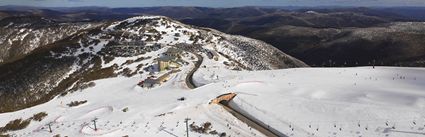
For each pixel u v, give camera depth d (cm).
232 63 13050
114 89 9069
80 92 9588
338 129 4541
